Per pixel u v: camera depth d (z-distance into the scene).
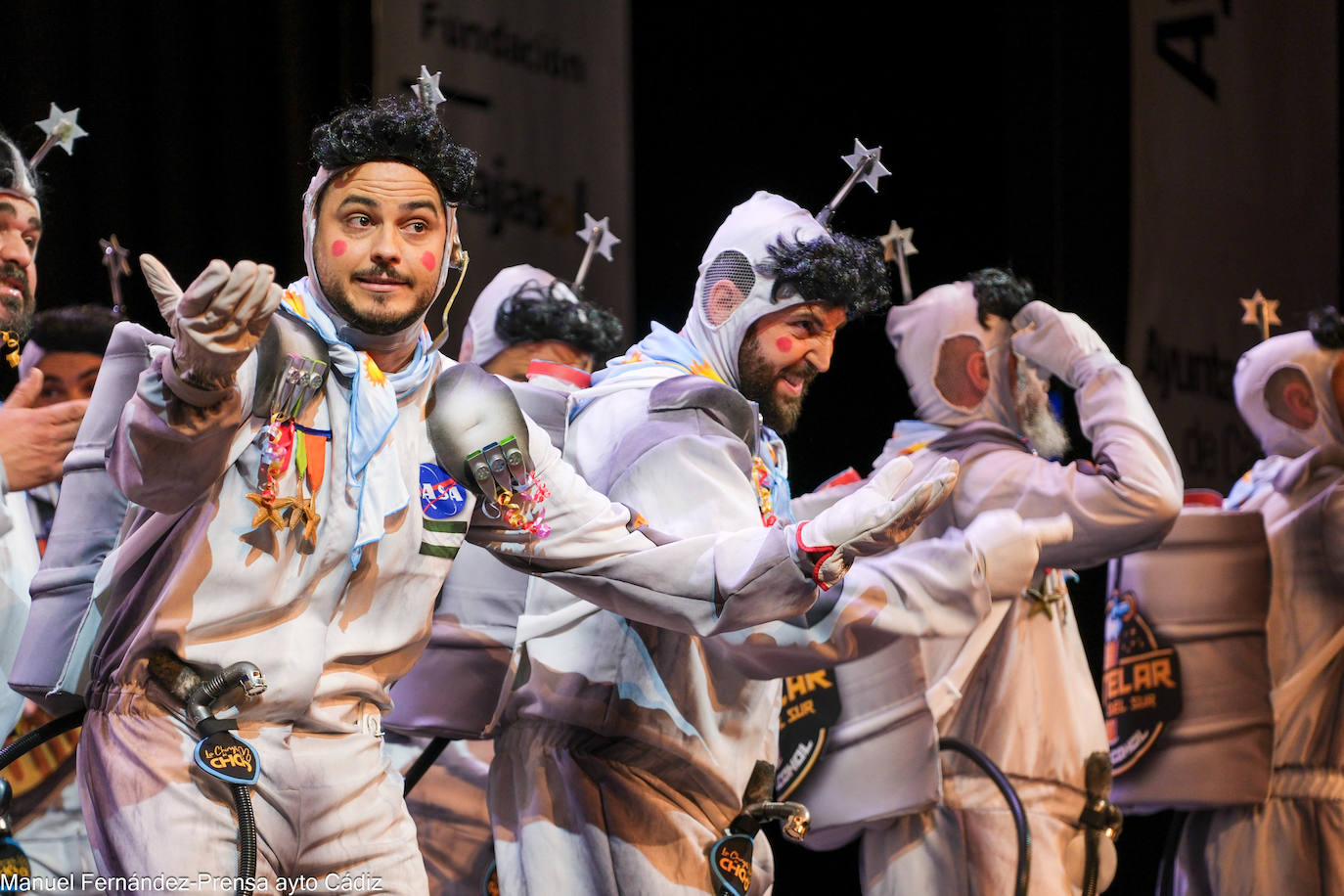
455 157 6.54
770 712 8.24
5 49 11.79
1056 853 10.21
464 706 8.29
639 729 7.77
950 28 18.58
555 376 10.11
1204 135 17.94
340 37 13.39
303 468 6.06
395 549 6.34
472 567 8.56
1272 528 12.72
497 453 6.56
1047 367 11.16
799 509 10.55
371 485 6.19
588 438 8.09
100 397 6.81
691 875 7.71
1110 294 18.20
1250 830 12.04
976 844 10.09
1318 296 18.91
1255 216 18.34
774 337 8.36
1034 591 10.55
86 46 12.23
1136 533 10.23
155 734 5.87
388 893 6.28
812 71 18.52
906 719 9.88
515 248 14.25
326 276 6.31
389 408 6.28
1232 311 18.03
